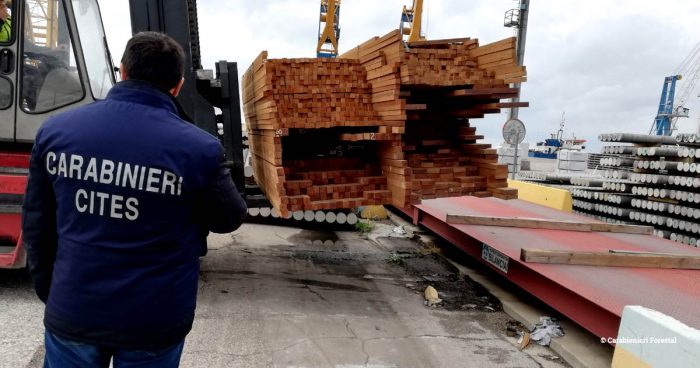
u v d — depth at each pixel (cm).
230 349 328
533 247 474
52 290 151
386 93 388
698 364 214
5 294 391
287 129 380
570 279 376
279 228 765
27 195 155
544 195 784
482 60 429
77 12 407
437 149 453
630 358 257
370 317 417
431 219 682
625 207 754
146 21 418
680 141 661
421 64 398
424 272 584
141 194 144
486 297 500
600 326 335
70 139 145
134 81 154
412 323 411
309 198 391
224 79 438
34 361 288
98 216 144
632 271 410
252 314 397
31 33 400
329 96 407
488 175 424
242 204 172
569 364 353
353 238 741
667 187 682
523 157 1680
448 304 471
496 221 578
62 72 408
